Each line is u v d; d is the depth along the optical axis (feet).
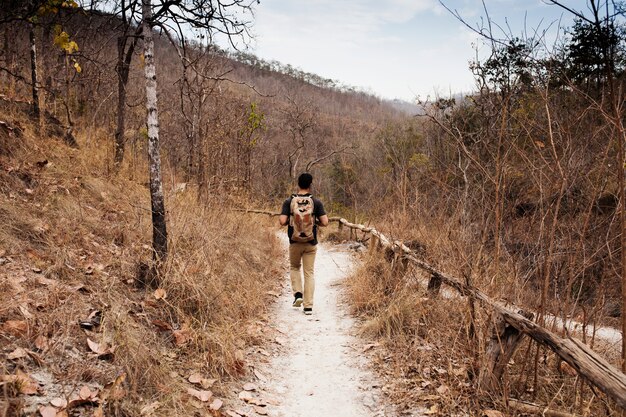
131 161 32.71
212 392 11.86
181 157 39.58
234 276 20.16
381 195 25.86
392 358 14.66
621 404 7.75
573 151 11.75
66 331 10.89
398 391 12.64
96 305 12.89
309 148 95.14
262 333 16.74
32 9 18.94
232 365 13.20
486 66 12.34
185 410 10.30
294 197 19.57
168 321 14.37
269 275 25.12
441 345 14.73
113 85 38.34
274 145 82.94
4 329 10.21
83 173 23.98
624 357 9.64
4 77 29.89
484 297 12.31
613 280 13.56
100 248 17.06
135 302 14.25
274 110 127.03
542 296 11.85
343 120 221.46
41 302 11.83
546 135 12.23
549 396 12.20
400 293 18.06
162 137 39.91
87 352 10.82
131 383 10.31
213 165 31.76
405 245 19.16
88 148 29.32
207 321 15.16
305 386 13.33
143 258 16.55
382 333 16.60
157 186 16.24
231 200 30.45
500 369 11.66
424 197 18.47
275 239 33.27
